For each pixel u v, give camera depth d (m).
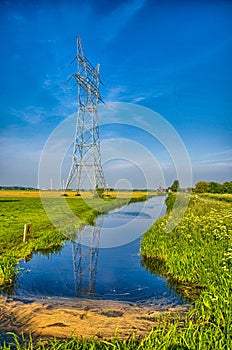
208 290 8.84
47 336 7.11
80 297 9.69
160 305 9.04
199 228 16.80
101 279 11.66
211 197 57.81
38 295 9.88
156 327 7.46
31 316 8.19
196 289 10.41
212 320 7.45
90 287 10.66
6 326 7.59
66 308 8.77
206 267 10.94
